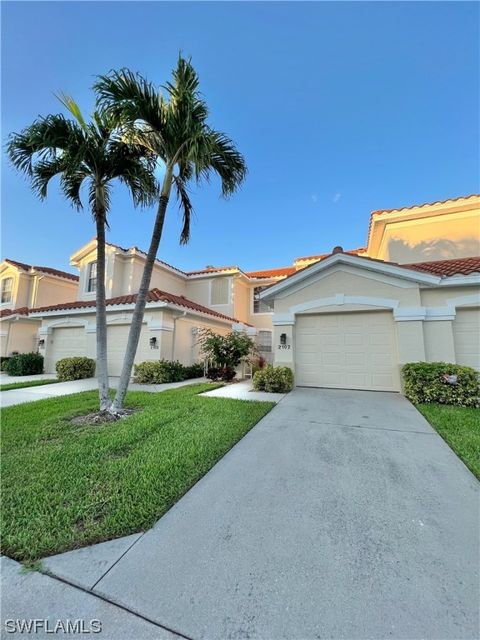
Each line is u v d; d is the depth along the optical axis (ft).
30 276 70.08
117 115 21.31
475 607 6.83
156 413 22.95
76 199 25.85
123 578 7.75
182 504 11.16
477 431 18.40
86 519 10.19
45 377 47.26
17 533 9.47
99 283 24.20
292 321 35.99
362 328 33.96
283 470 13.78
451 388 25.89
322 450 15.99
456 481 12.65
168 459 14.70
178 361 47.91
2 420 21.53
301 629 6.38
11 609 6.90
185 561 8.33
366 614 6.69
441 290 31.40
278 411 24.11
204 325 55.36
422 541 9.06
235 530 9.66
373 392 32.04
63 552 8.73
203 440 17.20
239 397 29.76
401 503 11.07
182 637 6.27
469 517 10.25
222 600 7.09
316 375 35.06
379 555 8.48
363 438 17.74
